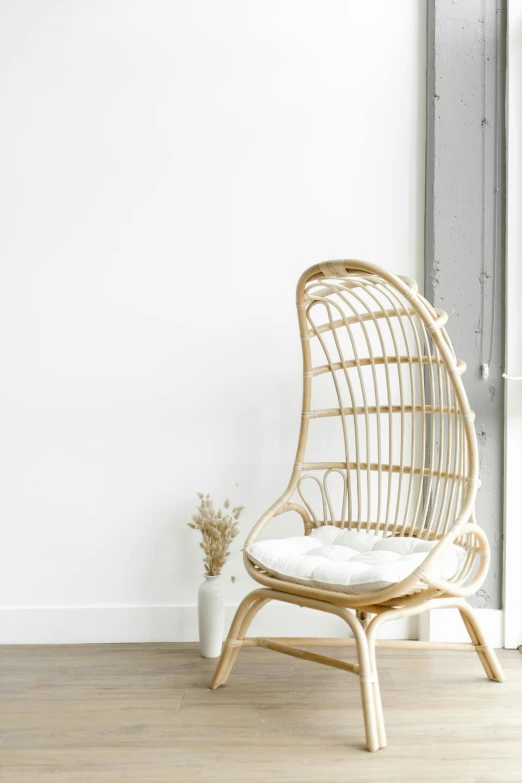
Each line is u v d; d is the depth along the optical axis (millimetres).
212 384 2230
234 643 1750
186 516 2217
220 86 2256
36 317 2219
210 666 1953
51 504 2207
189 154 2246
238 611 1736
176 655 2051
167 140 2246
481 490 2115
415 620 2182
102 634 2178
